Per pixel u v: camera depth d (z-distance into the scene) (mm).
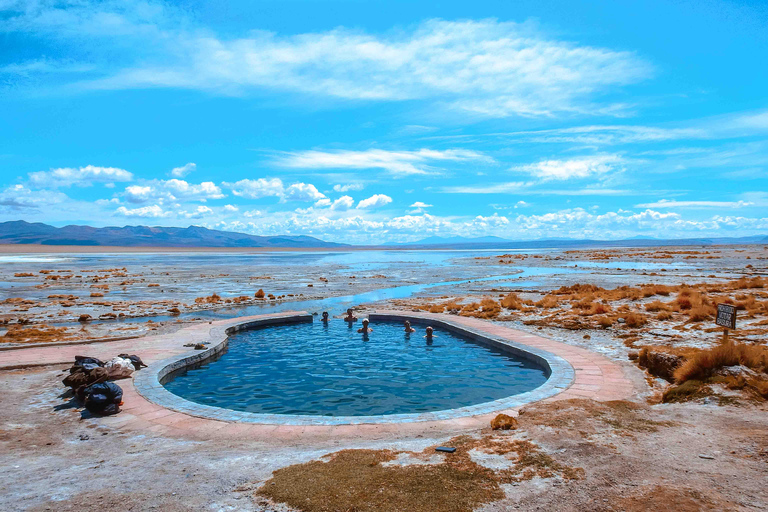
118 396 9914
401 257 123625
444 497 5082
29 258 103062
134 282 45094
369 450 6762
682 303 21203
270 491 5469
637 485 5105
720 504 4602
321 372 14047
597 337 16984
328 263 86938
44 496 5637
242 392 12117
